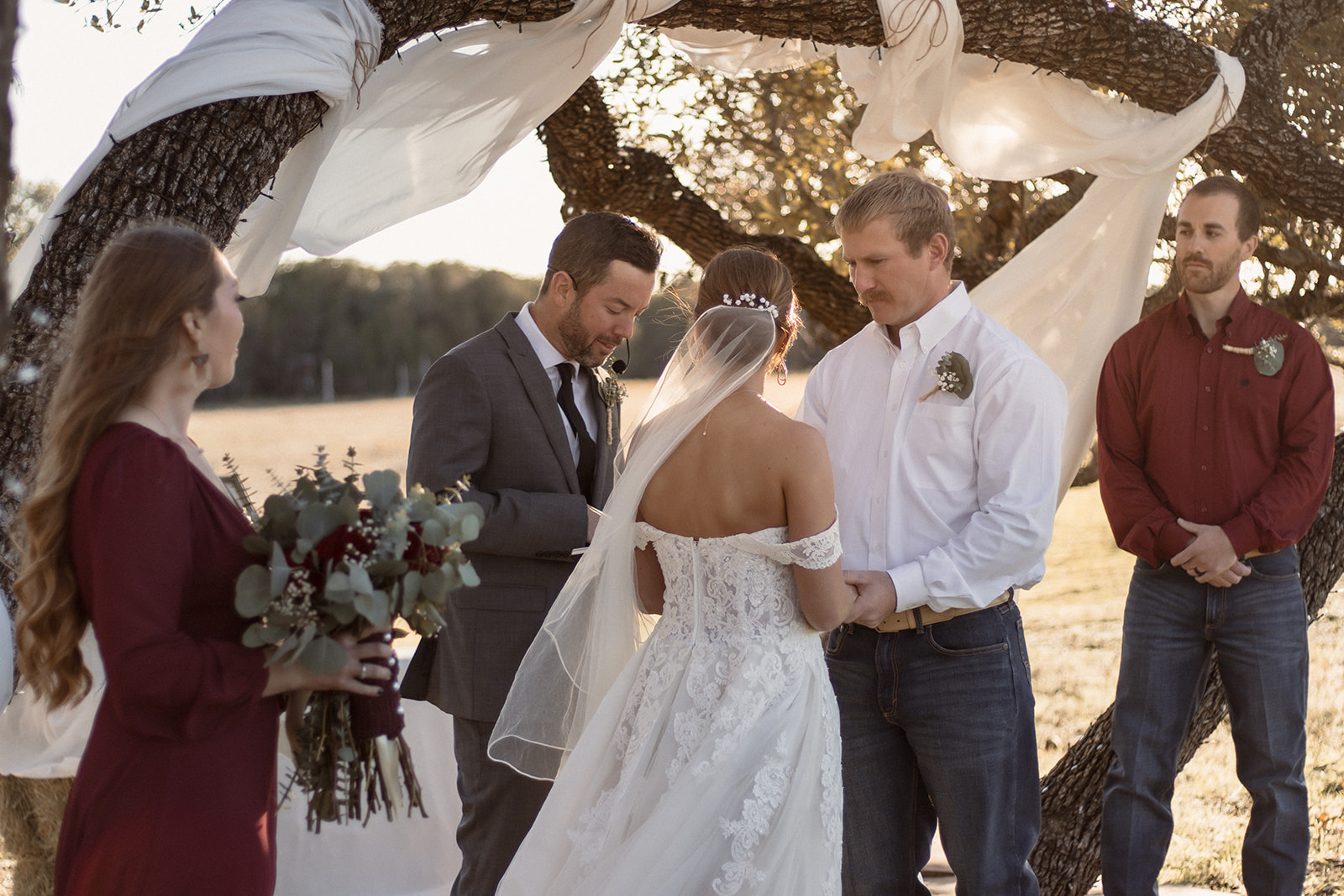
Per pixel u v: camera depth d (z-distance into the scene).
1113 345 3.40
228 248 2.95
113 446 1.76
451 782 3.58
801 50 4.02
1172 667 3.21
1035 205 5.68
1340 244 4.77
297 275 42.78
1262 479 3.16
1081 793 3.68
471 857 2.86
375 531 1.88
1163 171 3.91
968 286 5.45
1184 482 3.20
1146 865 3.19
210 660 1.75
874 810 2.78
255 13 2.75
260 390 41.78
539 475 2.83
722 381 2.31
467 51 3.26
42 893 3.19
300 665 1.88
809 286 5.30
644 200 5.10
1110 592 9.08
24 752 2.95
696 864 2.19
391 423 28.52
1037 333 3.94
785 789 2.24
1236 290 3.20
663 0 3.29
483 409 2.78
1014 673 2.67
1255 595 3.14
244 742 1.83
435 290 43.94
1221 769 5.19
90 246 2.52
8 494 2.44
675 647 2.36
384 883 3.48
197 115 2.62
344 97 2.84
